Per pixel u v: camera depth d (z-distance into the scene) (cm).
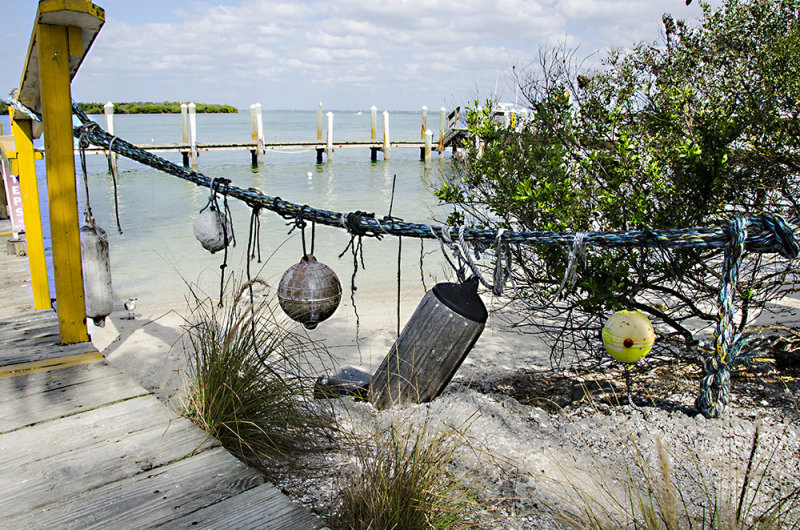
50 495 208
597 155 371
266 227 1229
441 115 3184
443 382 342
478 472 272
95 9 321
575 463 285
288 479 257
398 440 252
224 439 264
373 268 911
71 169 351
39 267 500
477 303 335
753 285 384
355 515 221
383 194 1869
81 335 373
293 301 315
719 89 424
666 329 486
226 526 192
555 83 427
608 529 212
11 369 324
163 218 1345
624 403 351
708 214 353
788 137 372
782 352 390
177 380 442
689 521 200
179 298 720
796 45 400
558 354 490
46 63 331
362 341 571
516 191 379
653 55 482
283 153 3522
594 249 368
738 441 289
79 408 278
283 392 292
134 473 223
